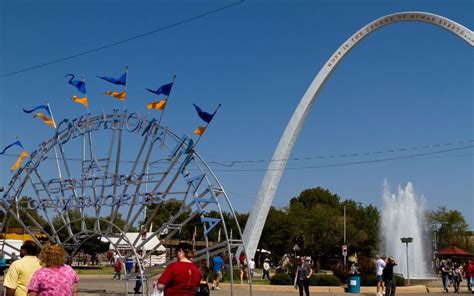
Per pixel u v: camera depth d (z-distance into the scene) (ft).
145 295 77.61
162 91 72.18
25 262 28.40
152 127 72.79
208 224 69.36
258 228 142.41
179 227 71.82
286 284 105.91
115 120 75.72
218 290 100.07
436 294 104.01
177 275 27.22
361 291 102.27
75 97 79.10
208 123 69.31
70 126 80.18
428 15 148.25
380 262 90.17
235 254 134.31
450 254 197.77
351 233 273.95
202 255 69.62
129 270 111.24
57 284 24.80
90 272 173.99
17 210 86.94
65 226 81.66
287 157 150.71
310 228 269.85
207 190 69.46
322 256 279.69
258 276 161.17
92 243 215.51
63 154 80.89
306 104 153.79
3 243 90.17
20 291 27.99
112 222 76.28
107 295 84.58
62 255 25.67
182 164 70.44
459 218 370.32
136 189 73.46
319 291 101.71
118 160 75.36
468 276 111.45
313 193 363.15
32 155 84.28
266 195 144.77
